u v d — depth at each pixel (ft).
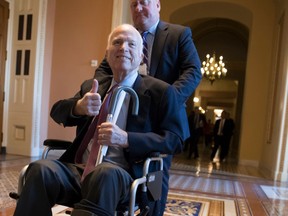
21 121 17.28
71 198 4.18
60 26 18.31
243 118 23.75
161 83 4.96
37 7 17.08
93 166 4.35
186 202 10.05
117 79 4.95
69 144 5.20
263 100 23.30
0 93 16.94
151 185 4.17
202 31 38.04
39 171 3.89
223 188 13.06
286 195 12.60
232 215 8.95
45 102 18.06
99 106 4.58
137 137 4.30
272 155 17.83
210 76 36.81
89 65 17.85
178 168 18.49
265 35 23.53
